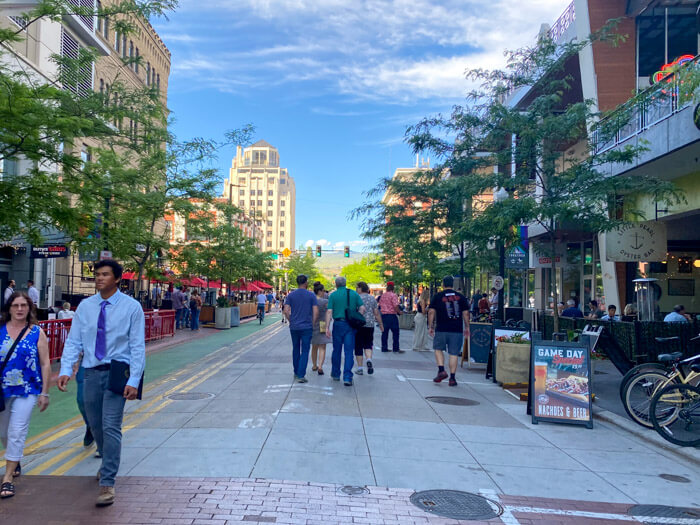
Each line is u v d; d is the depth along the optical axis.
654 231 13.88
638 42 16.23
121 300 4.56
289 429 6.60
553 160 11.16
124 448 5.75
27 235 9.73
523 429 7.25
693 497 4.95
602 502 4.77
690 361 7.70
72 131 8.27
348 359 9.80
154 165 15.81
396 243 22.00
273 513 4.19
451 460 5.76
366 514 4.28
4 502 4.28
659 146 12.11
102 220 12.15
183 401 8.20
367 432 6.66
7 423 4.62
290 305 9.95
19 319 4.74
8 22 15.28
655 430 6.77
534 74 12.35
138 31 10.11
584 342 7.78
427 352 16.44
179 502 4.33
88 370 4.48
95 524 3.90
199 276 31.66
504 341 10.61
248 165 194.25
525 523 4.26
